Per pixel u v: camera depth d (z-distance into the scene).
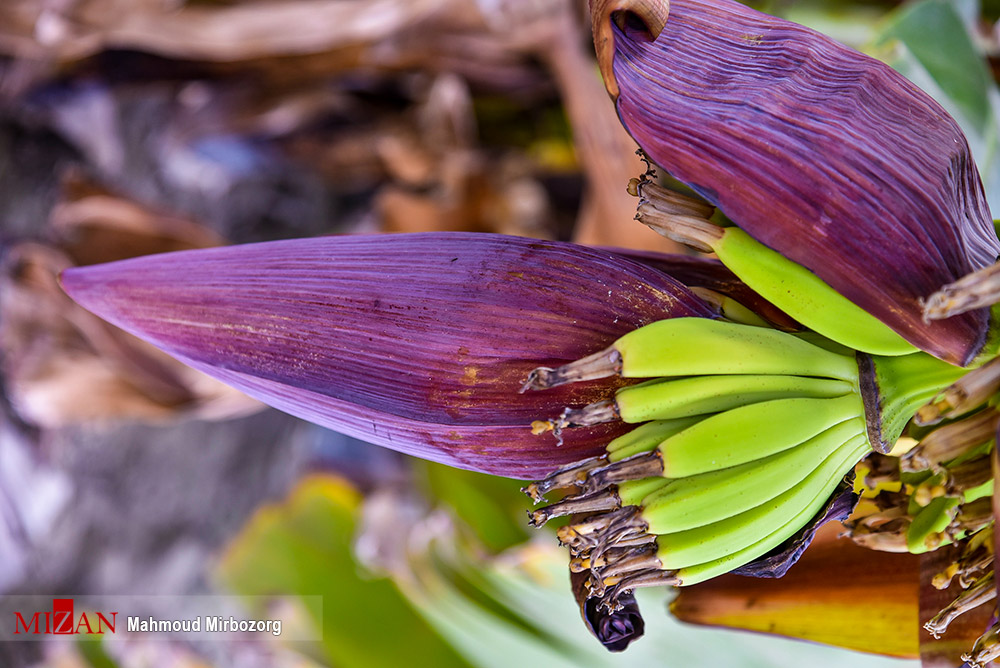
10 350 1.67
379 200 1.99
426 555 1.42
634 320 0.81
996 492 0.76
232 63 1.76
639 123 0.79
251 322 0.82
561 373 0.78
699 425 0.78
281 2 1.56
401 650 1.64
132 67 1.78
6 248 2.24
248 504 2.80
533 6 1.56
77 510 2.66
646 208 0.81
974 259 0.79
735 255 0.80
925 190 0.78
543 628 1.28
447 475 1.50
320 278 0.82
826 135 0.78
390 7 1.58
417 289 0.81
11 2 1.52
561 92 1.77
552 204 2.26
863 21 1.36
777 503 0.79
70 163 2.44
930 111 0.80
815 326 0.80
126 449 2.74
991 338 0.78
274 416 2.88
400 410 0.81
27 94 2.00
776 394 0.79
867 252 0.78
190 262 0.84
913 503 0.81
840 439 0.80
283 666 2.26
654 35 0.80
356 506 1.86
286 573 1.79
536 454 0.81
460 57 1.79
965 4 1.12
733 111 0.79
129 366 1.63
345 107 1.94
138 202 1.64
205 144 2.10
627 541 0.78
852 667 1.04
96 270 0.85
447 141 1.91
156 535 2.75
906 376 0.80
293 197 2.59
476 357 0.81
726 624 0.92
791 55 0.80
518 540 1.45
